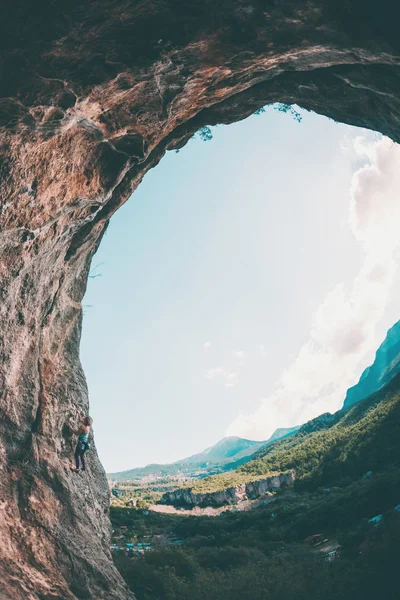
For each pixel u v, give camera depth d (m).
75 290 16.89
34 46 8.26
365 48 10.40
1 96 8.46
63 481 13.05
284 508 50.56
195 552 32.41
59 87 9.11
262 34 10.33
